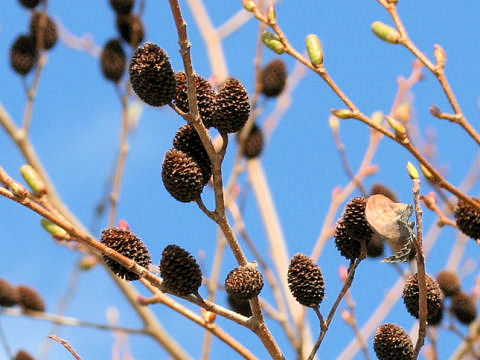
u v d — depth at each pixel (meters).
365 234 0.65
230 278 0.64
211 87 0.66
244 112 0.65
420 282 0.63
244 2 0.69
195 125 0.64
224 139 0.65
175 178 0.64
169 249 0.64
